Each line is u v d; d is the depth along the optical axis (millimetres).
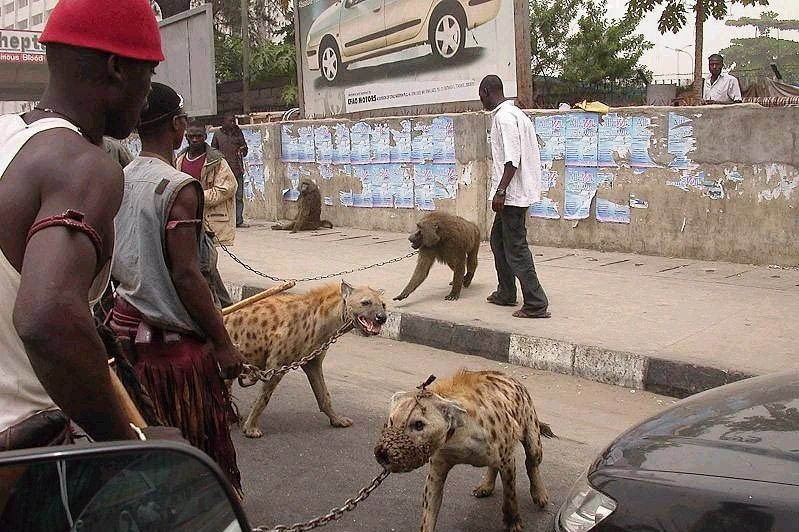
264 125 14844
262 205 15266
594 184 10305
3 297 1837
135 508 1640
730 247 9367
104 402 1811
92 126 2061
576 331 6965
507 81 11203
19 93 26641
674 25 14992
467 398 3703
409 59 12656
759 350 6270
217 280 6629
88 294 1875
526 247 7492
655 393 6133
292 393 6367
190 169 7219
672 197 9703
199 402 3492
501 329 7121
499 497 4543
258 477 4828
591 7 23359
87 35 1996
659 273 9031
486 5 11250
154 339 3441
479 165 11344
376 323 4973
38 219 1787
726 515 2387
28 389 1926
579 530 2707
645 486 2602
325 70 14516
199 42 16453
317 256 10977
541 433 4520
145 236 3346
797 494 2322
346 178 13445
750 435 2691
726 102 11250
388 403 6070
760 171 9031
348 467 4953
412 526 4234
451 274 9617
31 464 1525
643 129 9781
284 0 24281
